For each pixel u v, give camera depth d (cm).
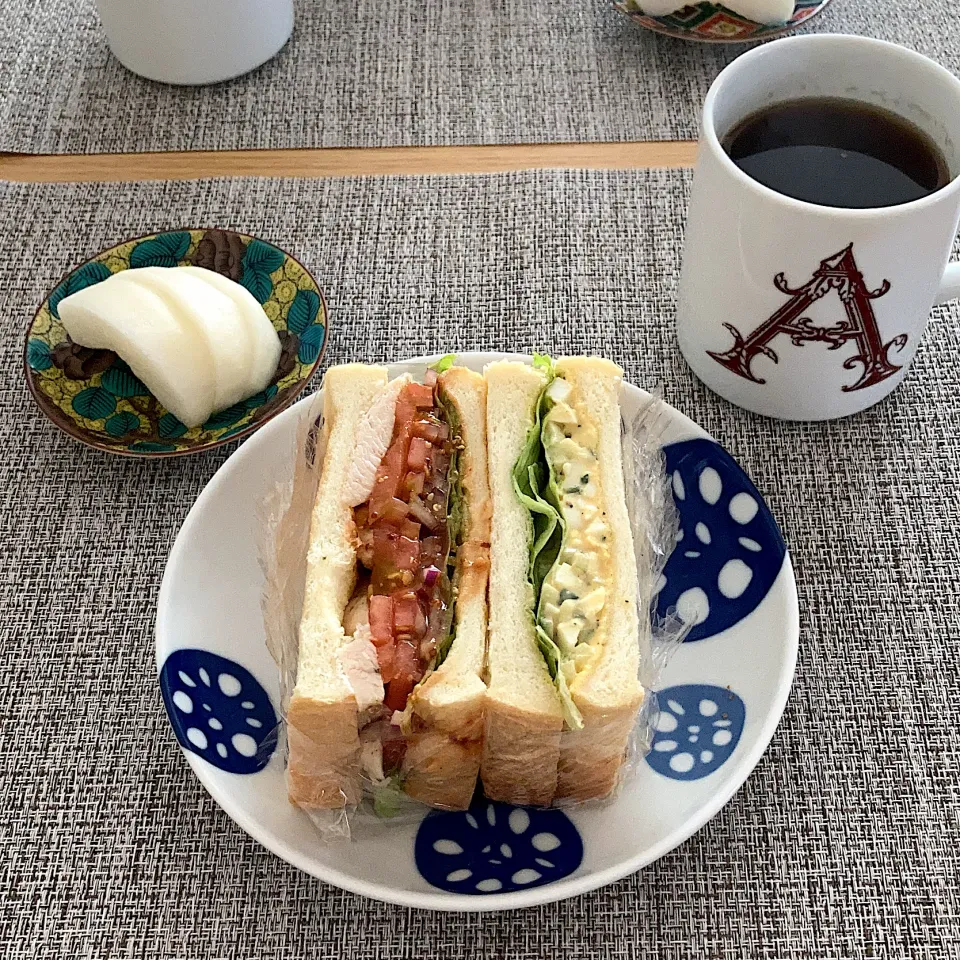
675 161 49
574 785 32
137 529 40
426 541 36
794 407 40
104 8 50
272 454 37
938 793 34
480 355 39
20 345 45
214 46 51
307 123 52
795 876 33
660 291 45
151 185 49
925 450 41
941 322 44
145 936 32
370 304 45
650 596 35
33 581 39
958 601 38
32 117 52
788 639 33
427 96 52
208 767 31
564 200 48
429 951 32
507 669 32
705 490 36
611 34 54
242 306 41
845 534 39
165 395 41
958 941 32
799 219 34
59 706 36
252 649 35
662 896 32
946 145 37
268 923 32
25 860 33
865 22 54
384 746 32
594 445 36
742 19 51
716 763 32
